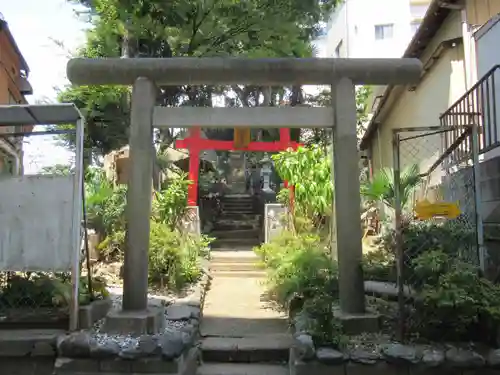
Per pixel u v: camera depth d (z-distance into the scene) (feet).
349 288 17.57
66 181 16.85
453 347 14.82
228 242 43.55
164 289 24.89
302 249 26.18
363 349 15.05
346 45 67.46
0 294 17.52
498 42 21.27
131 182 17.72
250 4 32.94
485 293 15.19
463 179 21.06
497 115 21.13
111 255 28.81
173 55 37.29
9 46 46.88
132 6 31.40
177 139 44.04
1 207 16.88
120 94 39.99
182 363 15.30
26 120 17.63
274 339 18.58
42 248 16.67
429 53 31.12
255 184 70.79
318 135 51.47
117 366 14.89
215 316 22.44
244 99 51.57
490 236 19.98
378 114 43.14
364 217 38.58
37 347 15.61
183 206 31.63
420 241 18.84
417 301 15.53
